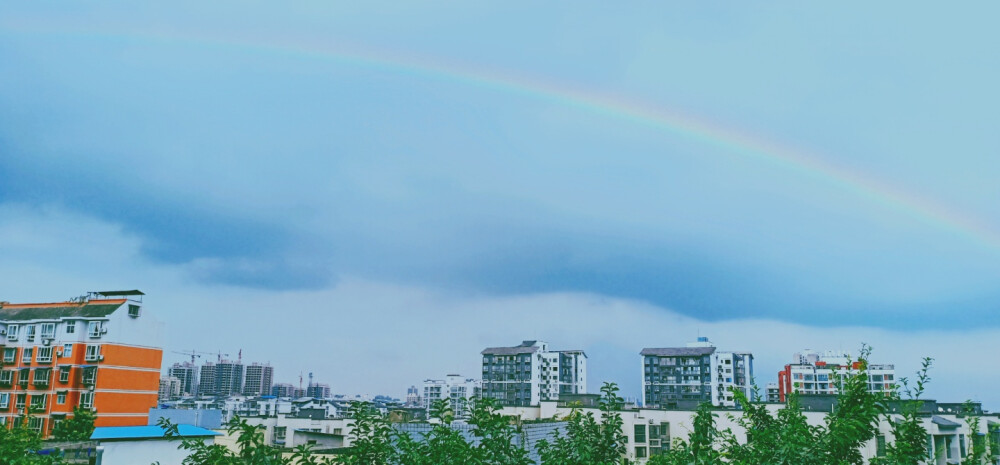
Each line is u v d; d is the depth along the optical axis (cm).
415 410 6569
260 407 15650
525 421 3397
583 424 1271
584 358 19438
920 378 1298
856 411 1227
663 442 6662
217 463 1002
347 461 1072
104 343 7831
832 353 15962
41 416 7644
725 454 1191
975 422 1389
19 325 8106
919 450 1262
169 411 6856
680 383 16775
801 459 1085
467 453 1088
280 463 1042
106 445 3133
